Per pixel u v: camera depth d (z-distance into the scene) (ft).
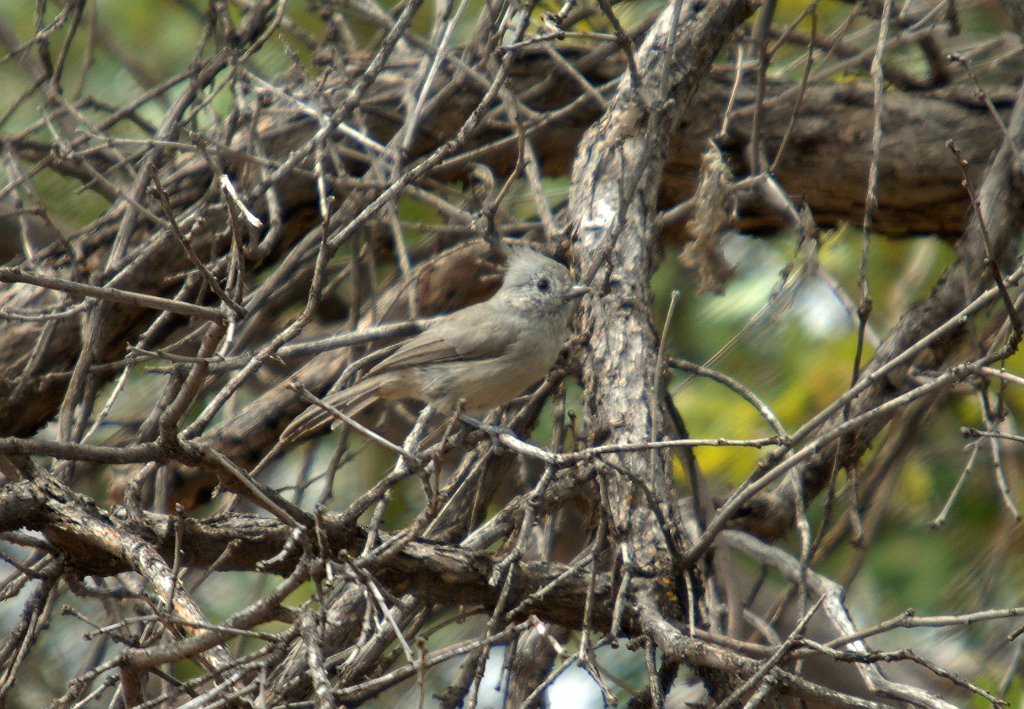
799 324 39.47
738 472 36.99
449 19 38.11
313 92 36.68
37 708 37.65
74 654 39.96
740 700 21.93
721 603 25.90
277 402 37.11
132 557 24.67
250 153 35.04
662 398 28.19
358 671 25.85
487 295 41.29
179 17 44.42
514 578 26.05
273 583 41.14
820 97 39.68
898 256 42.01
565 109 35.83
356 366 33.76
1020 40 39.40
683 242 41.68
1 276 17.99
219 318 19.45
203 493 37.24
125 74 44.57
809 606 31.86
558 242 33.96
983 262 32.45
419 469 21.16
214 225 35.94
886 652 19.84
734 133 39.78
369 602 21.13
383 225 39.27
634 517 26.40
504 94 33.91
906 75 40.78
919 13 40.45
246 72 36.27
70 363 36.14
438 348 32.83
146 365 40.22
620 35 30.48
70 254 32.76
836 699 20.20
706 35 35.29
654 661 23.56
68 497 25.95
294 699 25.76
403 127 36.40
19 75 44.16
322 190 28.55
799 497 26.66
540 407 34.50
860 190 39.81
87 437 29.89
